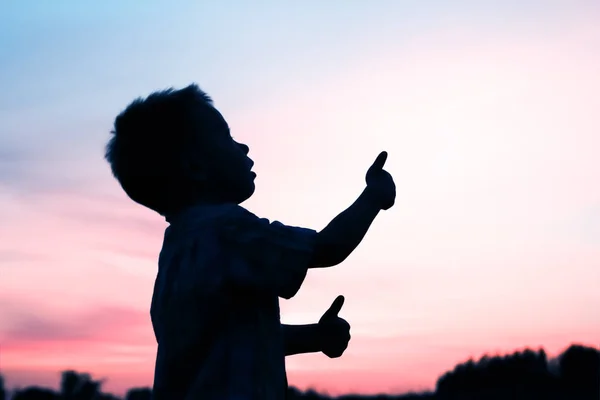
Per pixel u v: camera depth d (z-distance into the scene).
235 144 2.85
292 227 2.66
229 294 2.54
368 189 2.79
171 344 2.58
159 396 2.59
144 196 2.81
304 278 2.57
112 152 2.85
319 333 3.11
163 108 2.77
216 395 2.45
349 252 2.66
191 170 2.73
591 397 8.15
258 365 2.51
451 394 8.58
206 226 2.62
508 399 8.11
